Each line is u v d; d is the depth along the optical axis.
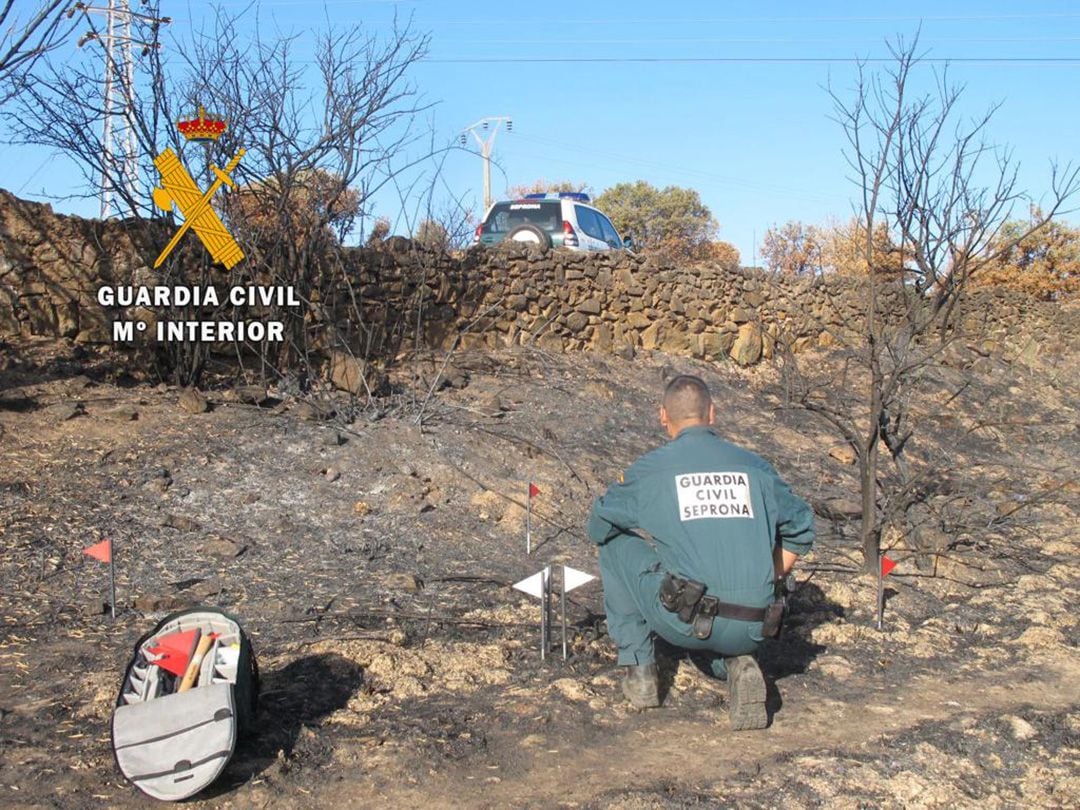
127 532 6.71
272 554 6.71
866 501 7.37
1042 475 11.55
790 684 5.36
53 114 9.30
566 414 10.45
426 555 7.00
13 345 9.05
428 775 4.16
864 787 4.19
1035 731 4.81
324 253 10.34
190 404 8.71
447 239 11.66
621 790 4.07
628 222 41.41
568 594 6.63
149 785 3.80
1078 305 21.28
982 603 6.89
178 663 4.14
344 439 8.59
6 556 6.17
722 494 4.50
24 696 4.66
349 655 5.21
